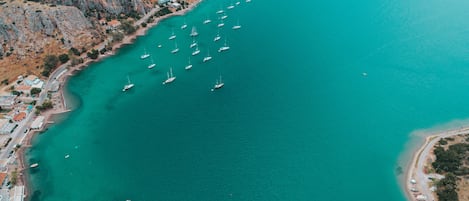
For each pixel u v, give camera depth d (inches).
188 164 6752.0
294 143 7194.9
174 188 6284.5
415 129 7554.1
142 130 7618.1
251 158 6850.4
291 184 6343.5
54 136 7509.8
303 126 7608.3
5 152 7022.6
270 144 7165.4
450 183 5974.4
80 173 6638.8
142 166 6737.2
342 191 6205.7
